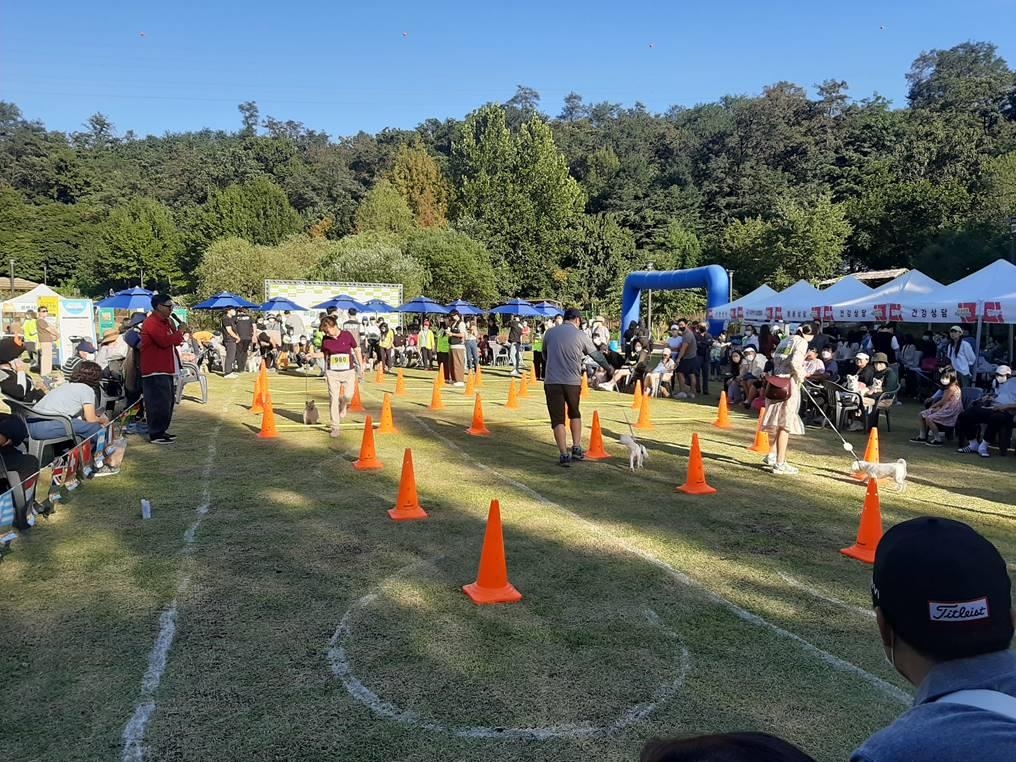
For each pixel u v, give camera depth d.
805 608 4.54
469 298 50.12
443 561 5.23
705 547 5.67
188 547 5.41
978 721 1.08
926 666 1.24
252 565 5.07
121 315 32.62
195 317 40.34
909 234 45.19
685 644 4.00
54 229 75.81
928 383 16.67
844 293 19.94
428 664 3.71
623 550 5.55
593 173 79.81
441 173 73.25
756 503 7.04
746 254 50.00
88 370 7.60
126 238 71.56
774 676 3.67
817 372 12.68
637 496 7.22
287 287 27.89
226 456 8.71
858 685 3.59
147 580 4.76
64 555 5.20
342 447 9.42
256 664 3.68
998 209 38.47
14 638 3.91
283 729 3.12
